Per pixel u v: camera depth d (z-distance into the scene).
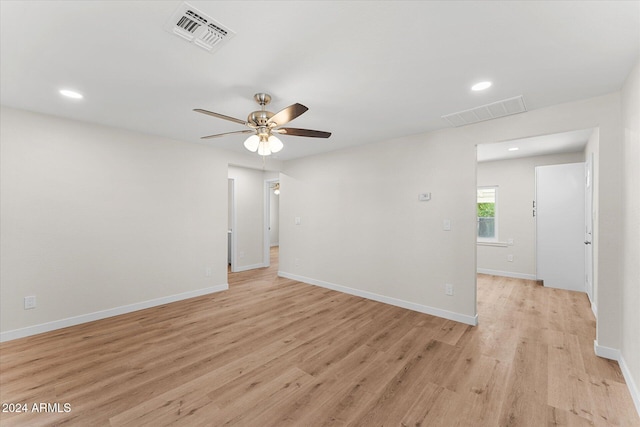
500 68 1.93
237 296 4.12
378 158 3.90
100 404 1.77
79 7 1.35
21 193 2.74
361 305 3.72
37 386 1.95
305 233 4.92
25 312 2.75
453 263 3.21
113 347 2.53
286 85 2.20
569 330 2.91
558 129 2.54
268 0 1.31
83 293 3.11
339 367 2.21
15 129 2.70
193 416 1.67
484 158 5.21
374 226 3.95
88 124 3.13
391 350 2.49
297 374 2.12
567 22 1.46
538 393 1.89
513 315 3.35
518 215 5.21
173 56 1.79
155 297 3.68
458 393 1.90
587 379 2.04
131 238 3.47
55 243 2.93
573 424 1.62
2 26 1.49
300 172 5.00
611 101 2.29
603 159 2.31
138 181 3.52
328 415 1.69
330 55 1.78
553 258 4.57
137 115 2.89
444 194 3.28
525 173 5.14
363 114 2.82
